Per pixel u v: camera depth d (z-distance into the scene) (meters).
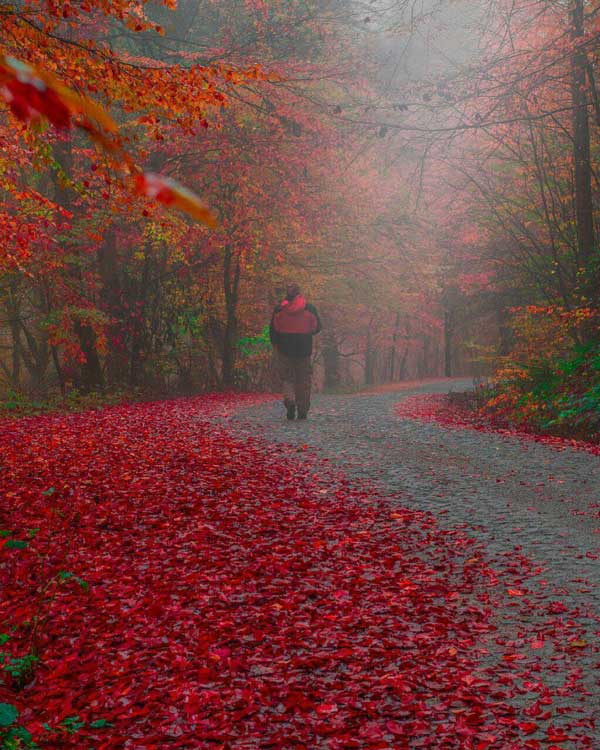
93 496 8.92
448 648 5.14
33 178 23.02
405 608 5.88
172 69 7.18
